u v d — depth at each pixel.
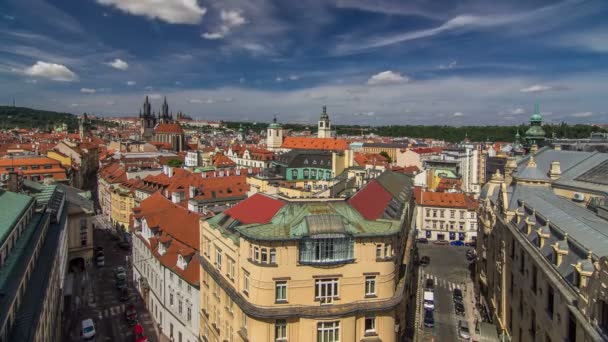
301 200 46.97
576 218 49.19
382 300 43.00
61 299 72.38
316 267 41.12
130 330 71.62
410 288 69.94
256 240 40.53
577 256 39.69
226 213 53.78
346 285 42.06
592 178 70.50
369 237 42.34
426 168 177.38
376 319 42.97
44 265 55.88
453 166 186.25
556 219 50.81
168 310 68.62
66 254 90.88
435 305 87.69
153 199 91.69
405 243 61.53
